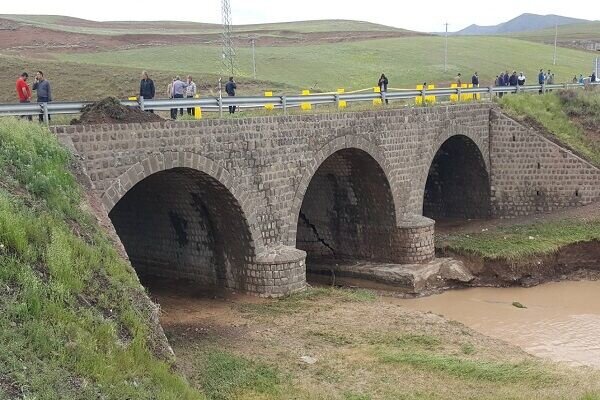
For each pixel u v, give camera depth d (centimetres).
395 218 3466
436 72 7212
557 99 4678
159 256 3192
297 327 2353
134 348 1345
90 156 2103
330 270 3541
